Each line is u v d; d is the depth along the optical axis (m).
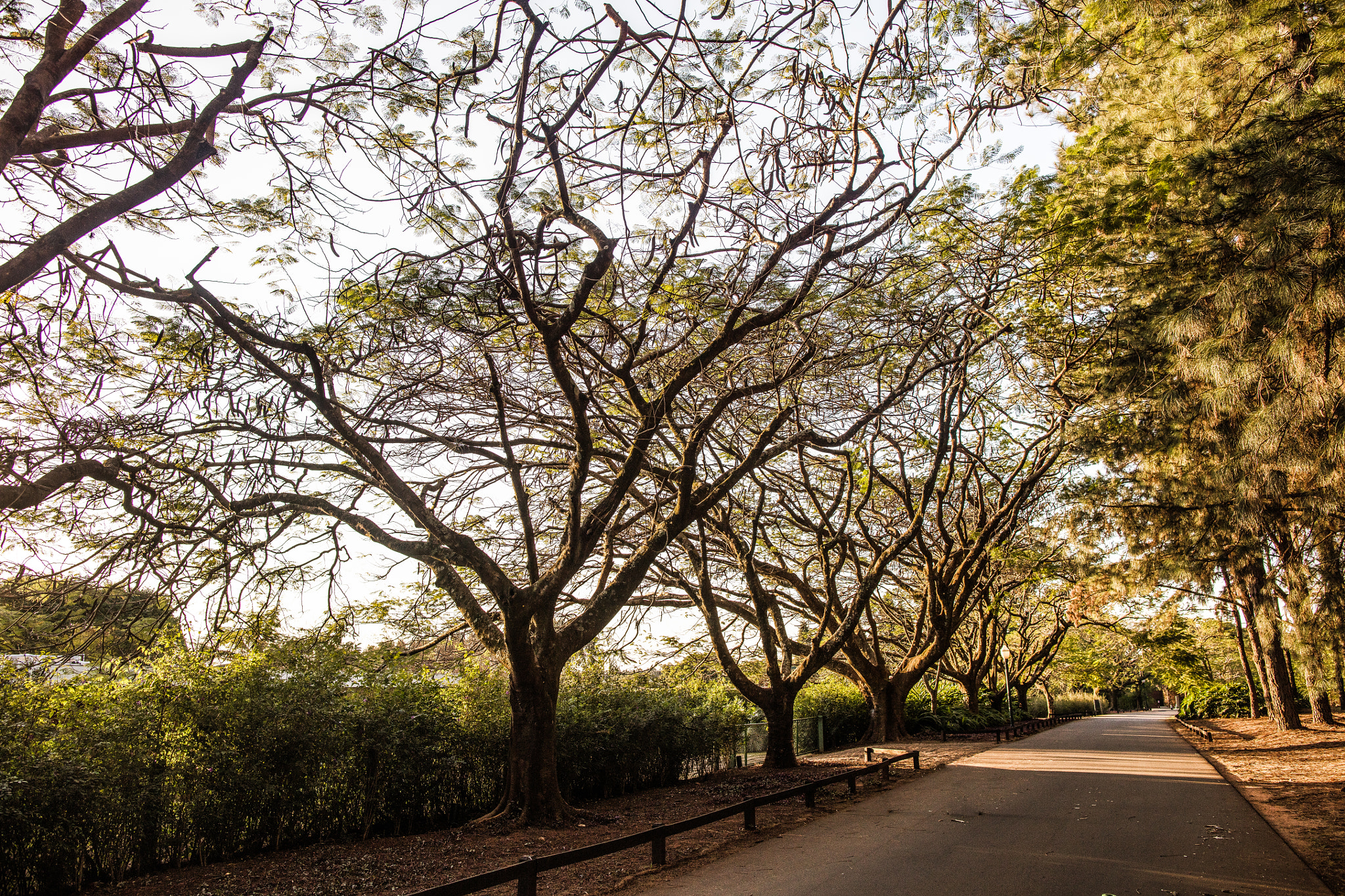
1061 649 52.91
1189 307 9.33
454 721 12.53
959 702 41.19
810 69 9.27
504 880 6.53
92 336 9.96
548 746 11.99
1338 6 9.60
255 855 9.88
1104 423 13.68
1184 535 13.45
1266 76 10.36
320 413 11.70
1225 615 36.12
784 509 22.05
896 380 17.09
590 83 8.94
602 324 12.48
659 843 9.01
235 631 11.14
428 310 10.76
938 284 14.24
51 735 8.52
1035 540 26.34
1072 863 8.65
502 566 16.62
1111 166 11.68
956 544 26.45
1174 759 21.03
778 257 10.26
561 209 10.36
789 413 13.80
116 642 10.27
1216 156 9.11
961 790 15.13
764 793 14.99
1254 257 8.52
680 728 17.55
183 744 9.55
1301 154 8.30
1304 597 11.98
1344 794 13.27
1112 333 13.54
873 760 21.59
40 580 9.77
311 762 10.21
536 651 12.20
